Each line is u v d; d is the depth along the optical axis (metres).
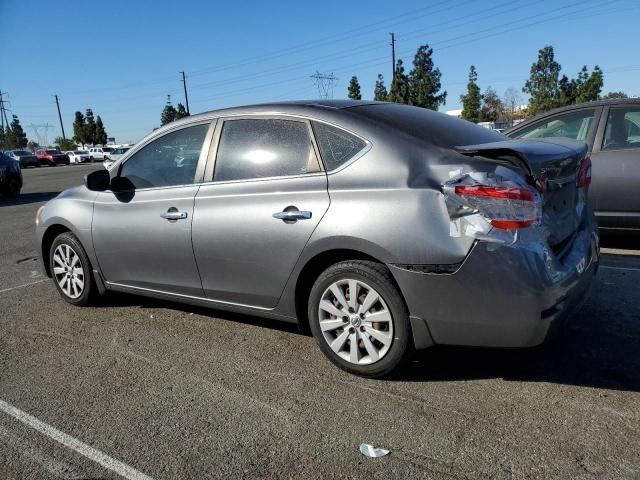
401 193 3.20
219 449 2.84
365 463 2.67
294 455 2.76
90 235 4.79
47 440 2.99
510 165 3.10
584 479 2.48
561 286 3.09
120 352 4.10
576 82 45.31
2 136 90.69
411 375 3.51
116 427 3.09
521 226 2.96
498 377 3.44
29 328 4.68
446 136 3.51
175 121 4.43
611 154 6.05
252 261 3.77
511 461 2.62
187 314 4.82
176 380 3.62
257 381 3.54
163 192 4.30
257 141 3.88
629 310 4.40
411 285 3.15
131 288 4.68
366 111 3.68
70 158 57.38
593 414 2.98
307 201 3.50
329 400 3.26
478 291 3.02
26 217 11.86
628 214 6.02
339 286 3.46
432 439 2.83
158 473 2.68
